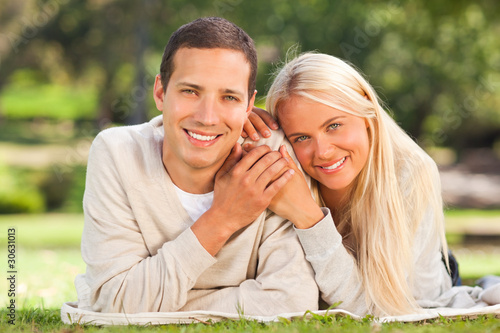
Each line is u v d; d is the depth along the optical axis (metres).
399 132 3.96
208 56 3.10
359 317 3.29
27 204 21.56
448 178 30.28
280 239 3.50
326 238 3.44
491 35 21.08
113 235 3.42
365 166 3.76
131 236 3.45
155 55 26.00
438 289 3.98
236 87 3.14
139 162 3.46
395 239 3.65
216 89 3.11
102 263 3.36
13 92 40.91
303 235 3.45
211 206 3.30
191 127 3.15
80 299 3.58
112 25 27.03
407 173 3.82
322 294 3.56
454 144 34.78
